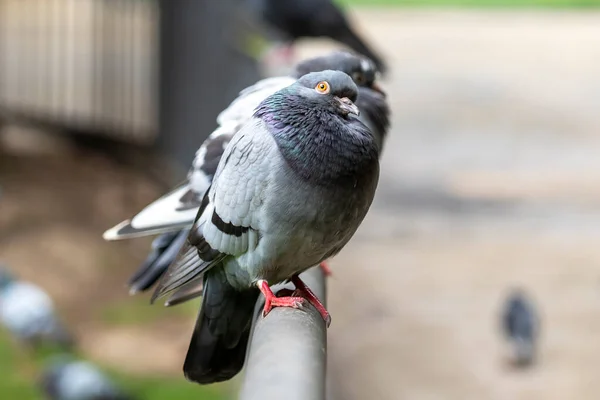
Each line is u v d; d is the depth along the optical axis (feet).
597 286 40.70
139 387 35.58
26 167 59.41
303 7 40.86
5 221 50.85
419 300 39.37
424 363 33.94
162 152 60.03
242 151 13.01
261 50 45.47
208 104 52.08
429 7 102.12
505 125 63.62
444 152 58.34
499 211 49.55
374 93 19.95
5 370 38.01
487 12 101.40
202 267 13.52
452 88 71.51
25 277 44.98
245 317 14.01
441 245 45.29
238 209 12.95
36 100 65.87
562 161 57.11
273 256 13.06
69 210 53.67
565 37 90.27
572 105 68.39
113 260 48.29
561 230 47.09
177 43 56.90
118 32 68.18
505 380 32.83
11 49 72.13
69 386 34.04
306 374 9.40
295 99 13.00
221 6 49.98
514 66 78.84
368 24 92.73
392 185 52.80
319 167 12.63
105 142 63.16
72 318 42.29
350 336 35.94
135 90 62.85
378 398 30.48
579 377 33.27
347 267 42.55
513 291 35.94
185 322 41.86
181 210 17.17
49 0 76.23
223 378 14.24
